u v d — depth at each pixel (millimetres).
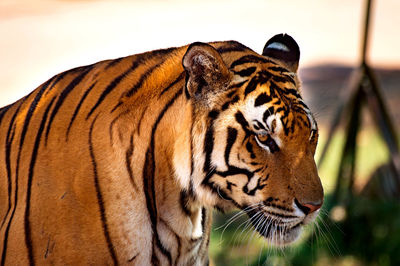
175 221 5570
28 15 29625
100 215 5324
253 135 5215
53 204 5348
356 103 11164
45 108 5645
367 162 12812
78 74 5750
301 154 5309
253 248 11344
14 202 5535
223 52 5523
